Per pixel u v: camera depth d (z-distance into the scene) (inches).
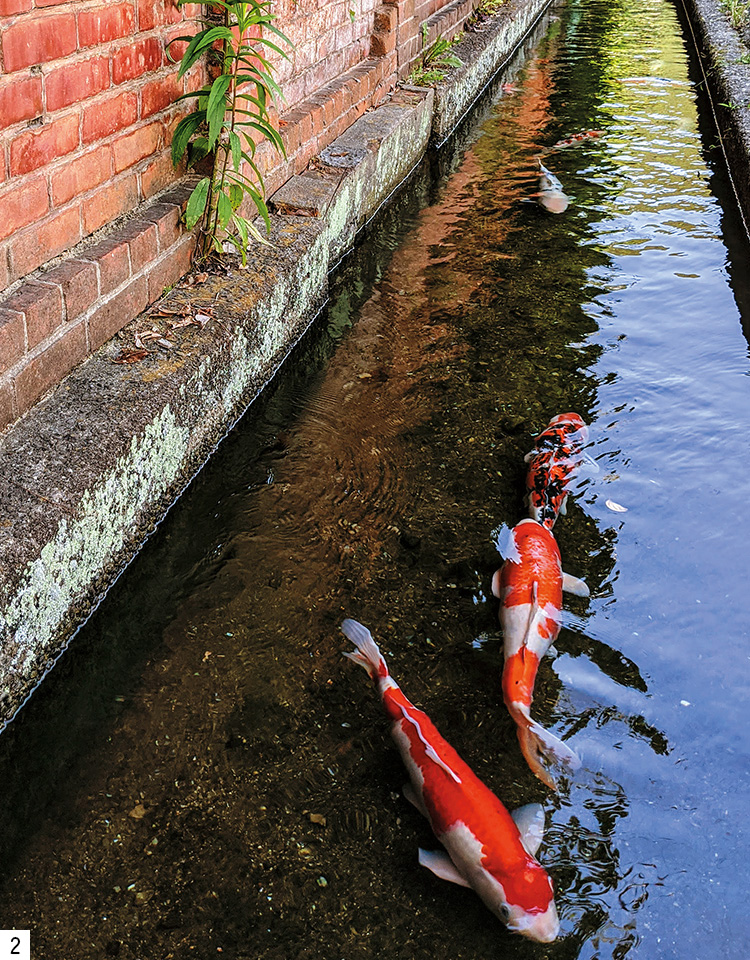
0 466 121.8
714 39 455.2
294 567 146.2
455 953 96.6
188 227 166.4
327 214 217.9
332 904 100.7
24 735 117.1
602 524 156.0
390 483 165.5
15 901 100.0
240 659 130.0
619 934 98.4
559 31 547.8
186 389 150.0
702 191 306.8
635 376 198.7
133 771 114.3
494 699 125.3
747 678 129.0
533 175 318.3
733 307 229.9
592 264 251.9
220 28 156.3
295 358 201.5
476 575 145.9
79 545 124.8
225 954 96.0
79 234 145.8
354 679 127.6
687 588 143.8
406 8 311.1
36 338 130.2
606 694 125.9
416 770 109.0
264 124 182.1
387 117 284.7
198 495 159.2
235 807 110.4
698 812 111.5
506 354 206.5
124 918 98.8
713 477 167.9
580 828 109.0
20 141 125.2
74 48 133.5
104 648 129.8
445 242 263.7
